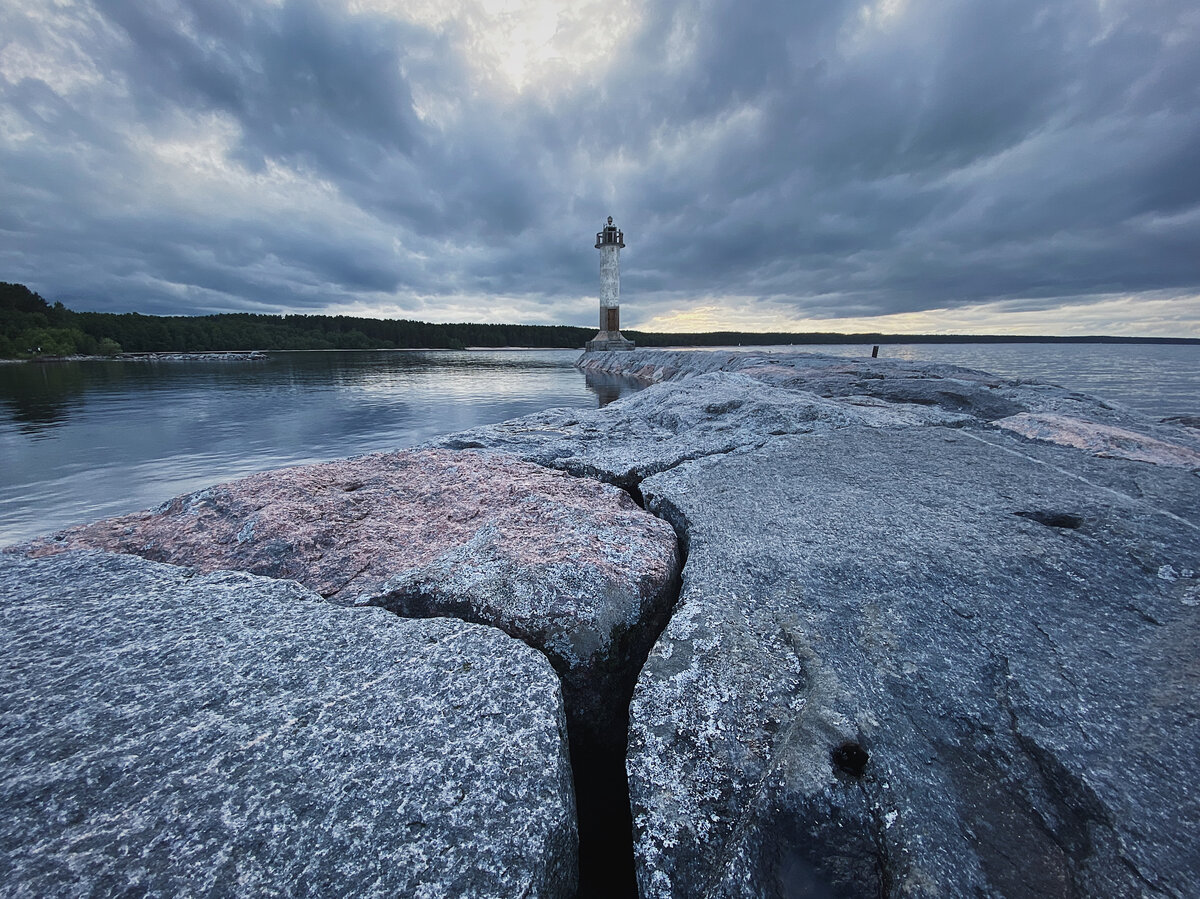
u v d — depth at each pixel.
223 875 1.37
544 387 27.52
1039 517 3.42
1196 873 1.44
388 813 1.54
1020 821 1.62
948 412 6.77
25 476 9.94
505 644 2.24
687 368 25.95
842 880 1.52
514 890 1.41
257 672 2.05
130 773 1.62
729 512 3.70
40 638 2.22
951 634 2.35
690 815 1.72
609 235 45.94
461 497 4.01
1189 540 3.01
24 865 1.36
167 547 3.28
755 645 2.32
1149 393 19.16
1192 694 1.98
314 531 3.38
